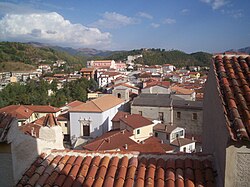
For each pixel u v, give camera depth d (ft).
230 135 12.68
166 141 107.34
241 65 18.67
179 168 15.99
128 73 358.02
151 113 134.82
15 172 15.78
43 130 20.99
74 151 18.72
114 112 136.46
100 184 15.08
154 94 153.99
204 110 25.27
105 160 17.31
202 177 15.20
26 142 16.89
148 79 249.96
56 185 15.35
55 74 422.82
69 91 244.83
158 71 392.27
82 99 228.63
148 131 104.22
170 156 17.43
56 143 21.06
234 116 13.57
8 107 158.71
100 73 333.83
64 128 133.08
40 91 239.50
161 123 123.34
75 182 15.53
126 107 155.94
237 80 16.94
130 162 16.93
